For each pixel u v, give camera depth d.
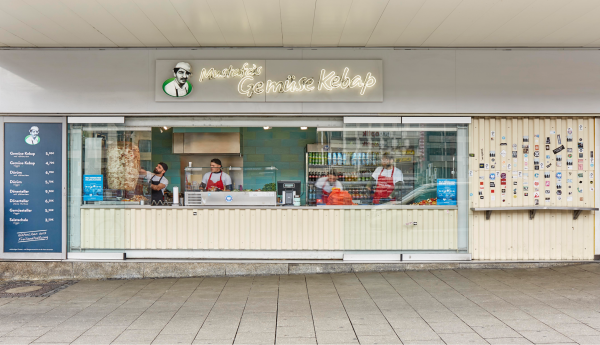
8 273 7.07
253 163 10.36
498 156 7.21
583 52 7.03
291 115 7.18
